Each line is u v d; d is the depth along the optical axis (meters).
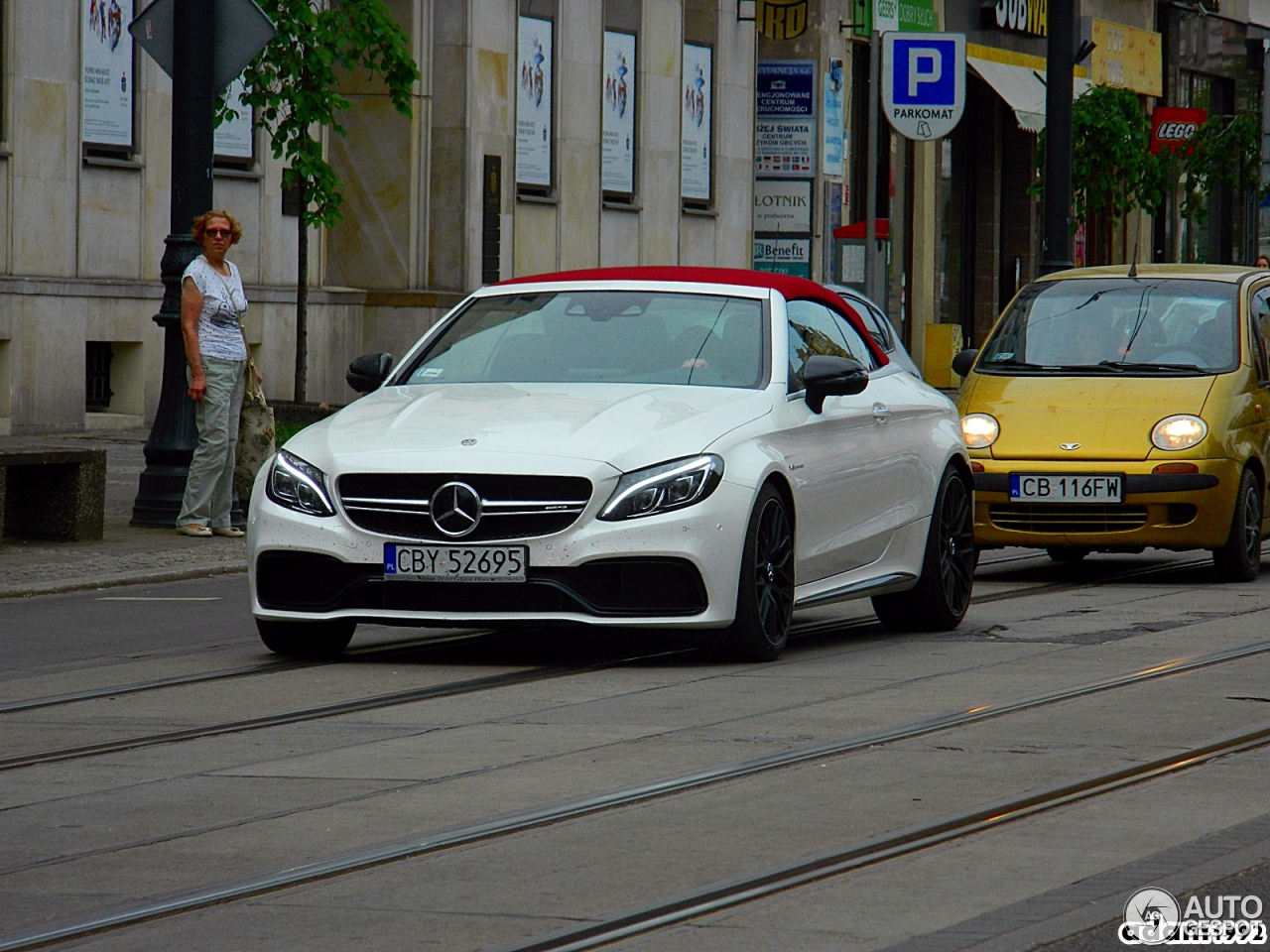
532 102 53.72
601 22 55.94
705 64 60.75
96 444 38.44
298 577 15.69
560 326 17.52
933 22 69.88
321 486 15.58
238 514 26.55
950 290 73.25
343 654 16.66
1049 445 22.66
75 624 18.80
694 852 9.90
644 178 58.03
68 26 40.97
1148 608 20.16
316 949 8.34
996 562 25.33
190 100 26.23
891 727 13.20
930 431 18.64
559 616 15.05
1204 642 17.47
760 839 10.15
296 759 12.24
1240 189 77.25
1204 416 22.67
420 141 50.56
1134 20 85.25
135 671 15.82
